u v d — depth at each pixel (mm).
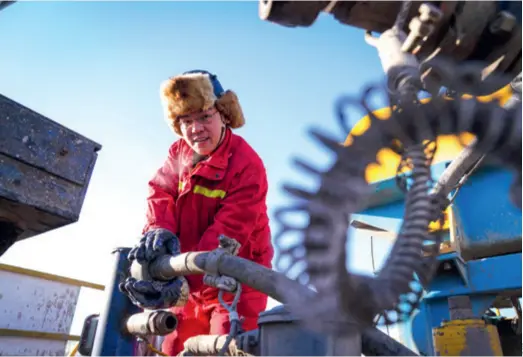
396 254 768
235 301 1070
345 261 657
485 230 2020
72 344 4383
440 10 820
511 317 2318
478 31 830
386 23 913
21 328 3777
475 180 2084
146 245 1422
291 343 848
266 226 2352
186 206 2219
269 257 2391
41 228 2027
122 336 1502
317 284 677
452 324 1448
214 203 2186
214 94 2230
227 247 1173
